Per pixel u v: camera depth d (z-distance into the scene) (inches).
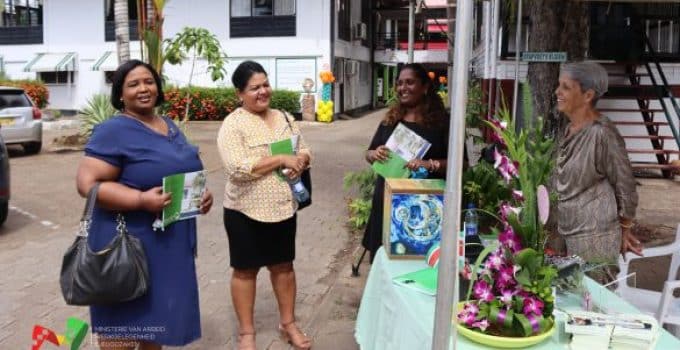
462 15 70.4
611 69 424.5
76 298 100.0
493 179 117.2
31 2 950.4
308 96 850.1
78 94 957.2
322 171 435.2
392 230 116.8
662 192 365.7
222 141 137.2
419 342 87.0
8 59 975.6
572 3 207.0
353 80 1037.8
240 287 145.1
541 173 89.0
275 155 135.8
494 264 85.3
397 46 1228.5
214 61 538.9
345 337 162.7
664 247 151.0
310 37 855.7
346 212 311.4
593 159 117.4
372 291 122.6
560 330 87.0
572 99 119.3
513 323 83.0
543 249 88.4
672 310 129.7
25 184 378.0
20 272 211.9
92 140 104.7
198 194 111.7
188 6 880.3
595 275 121.7
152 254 106.9
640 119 421.4
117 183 104.1
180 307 110.7
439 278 73.4
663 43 438.3
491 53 407.5
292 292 154.7
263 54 871.7
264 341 158.4
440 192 116.6
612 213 119.6
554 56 185.9
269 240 143.1
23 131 486.3
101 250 101.4
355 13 1036.5
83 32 941.2
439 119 150.7
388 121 156.0
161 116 117.5
